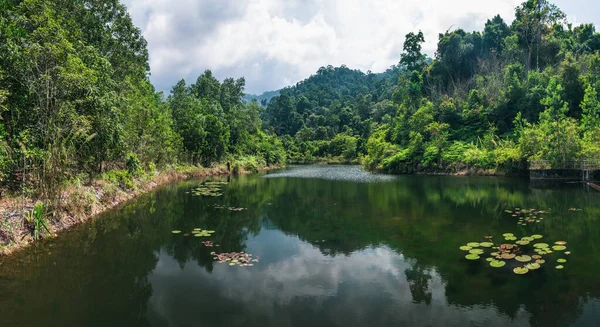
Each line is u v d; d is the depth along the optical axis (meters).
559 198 17.78
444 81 55.66
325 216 14.59
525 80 40.84
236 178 34.53
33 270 8.27
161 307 6.43
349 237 11.16
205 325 5.76
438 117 43.69
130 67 24.12
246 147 53.66
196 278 7.87
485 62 52.06
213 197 20.23
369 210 15.77
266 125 111.00
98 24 20.02
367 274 7.99
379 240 10.73
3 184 11.21
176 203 17.95
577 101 35.00
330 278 7.79
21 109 11.66
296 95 173.38
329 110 115.19
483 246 9.70
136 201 18.34
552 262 8.35
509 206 15.82
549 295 6.64
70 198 13.10
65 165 12.88
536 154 27.20
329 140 88.44
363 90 145.25
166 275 8.05
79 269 8.40
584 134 26.83
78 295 6.96
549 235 10.73
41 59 11.52
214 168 40.38
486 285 7.18
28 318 6.01
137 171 22.38
